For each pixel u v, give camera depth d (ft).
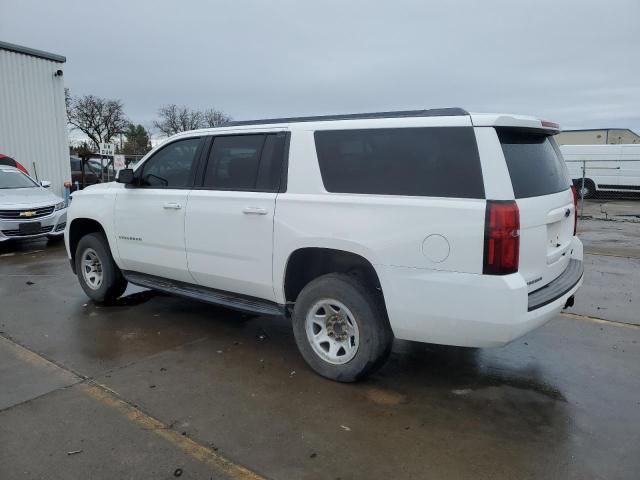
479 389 12.56
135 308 18.98
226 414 11.25
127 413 11.24
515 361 14.29
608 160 69.77
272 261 13.29
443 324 10.89
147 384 12.69
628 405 11.77
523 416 11.25
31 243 34.71
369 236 11.48
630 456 9.75
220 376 13.17
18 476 9.06
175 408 11.49
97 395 12.08
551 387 12.69
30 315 18.12
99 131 170.19
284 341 15.72
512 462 9.55
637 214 52.47
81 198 19.06
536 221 10.92
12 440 10.16
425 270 10.87
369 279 12.65
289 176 13.06
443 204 10.66
